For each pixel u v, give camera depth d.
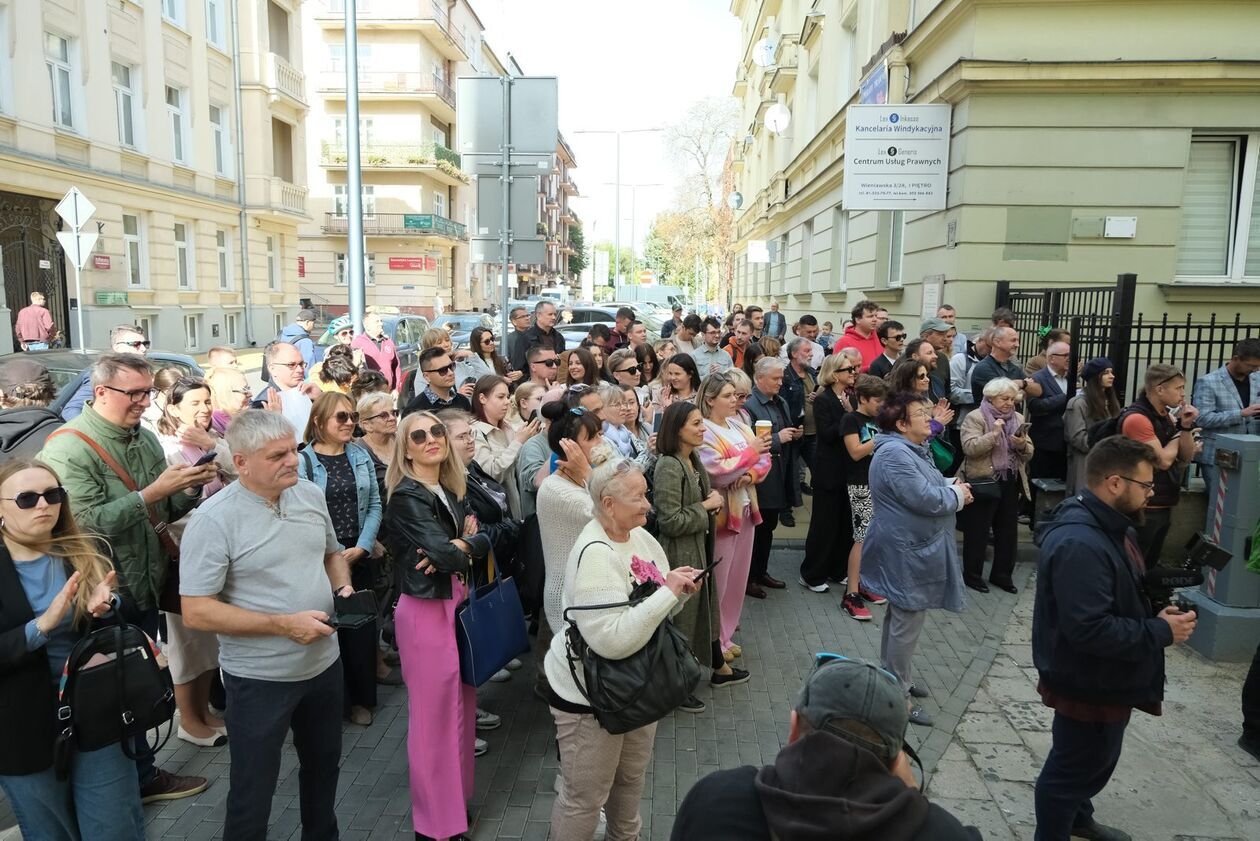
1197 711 4.67
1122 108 9.09
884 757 1.71
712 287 56.38
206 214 25.19
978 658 5.37
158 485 3.58
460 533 3.49
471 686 3.60
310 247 41.84
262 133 27.70
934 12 9.84
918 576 4.38
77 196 13.45
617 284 41.19
